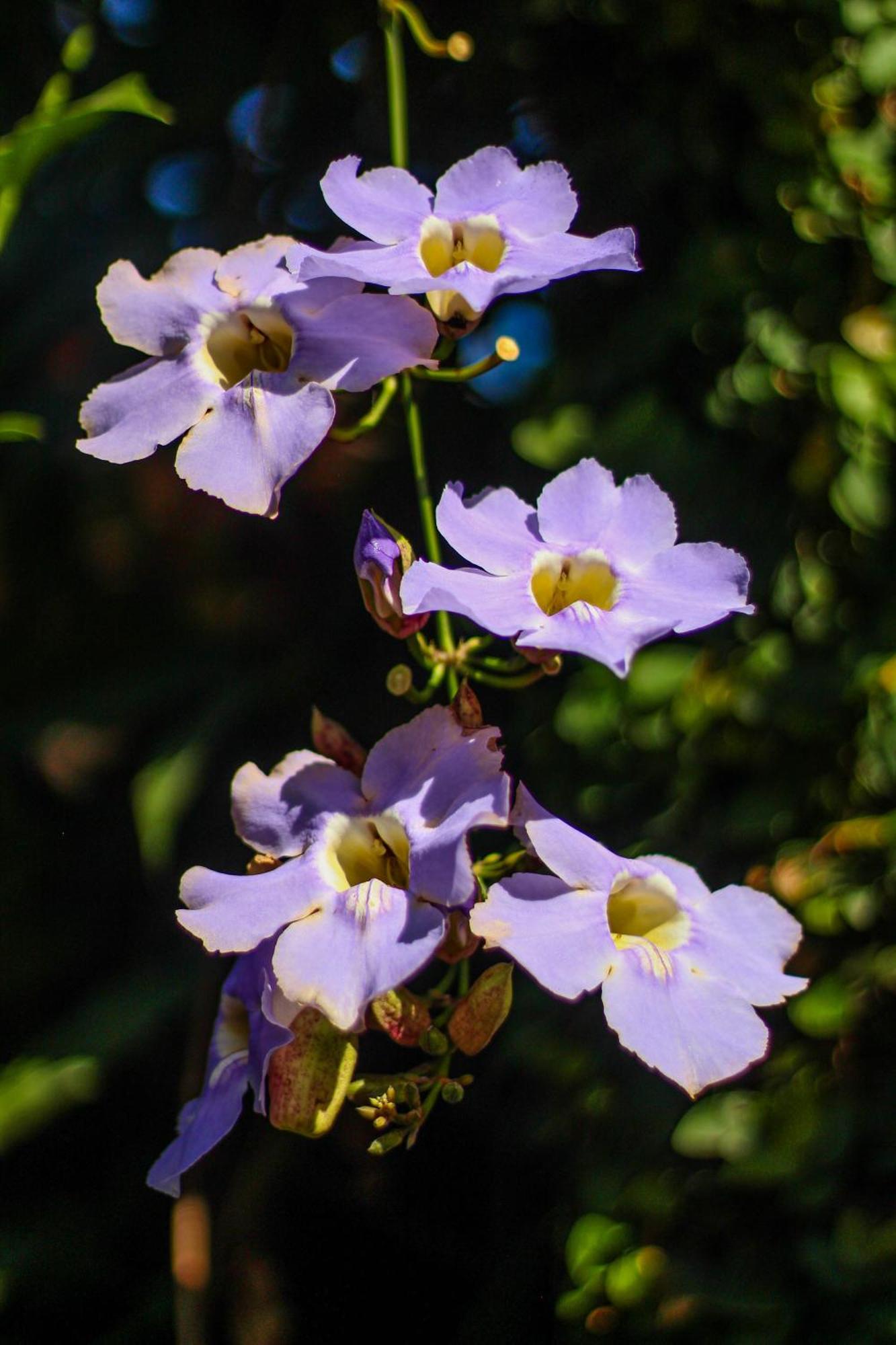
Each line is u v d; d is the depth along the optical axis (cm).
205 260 92
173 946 137
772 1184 110
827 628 111
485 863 91
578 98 114
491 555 90
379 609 90
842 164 111
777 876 111
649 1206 111
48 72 136
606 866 89
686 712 111
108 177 140
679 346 112
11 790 152
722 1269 110
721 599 89
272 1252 127
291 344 91
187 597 149
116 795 154
